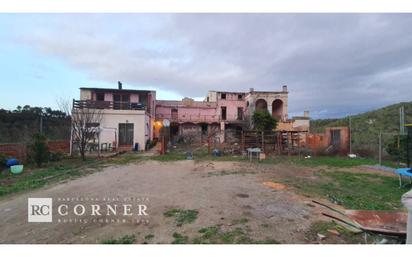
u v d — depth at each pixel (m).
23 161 10.28
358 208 4.65
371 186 6.65
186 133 27.98
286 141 17.11
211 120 29.44
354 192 5.94
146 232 3.49
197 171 9.02
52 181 7.14
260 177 7.79
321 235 3.24
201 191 5.89
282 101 28.77
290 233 3.37
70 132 13.87
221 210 4.43
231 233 3.38
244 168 9.80
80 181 7.14
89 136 12.77
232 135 25.58
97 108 15.75
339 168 9.95
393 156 11.33
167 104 29.61
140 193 5.72
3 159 8.73
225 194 5.59
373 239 3.10
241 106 30.97
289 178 7.64
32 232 3.54
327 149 15.52
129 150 17.17
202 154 15.56
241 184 6.70
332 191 5.98
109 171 8.94
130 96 22.81
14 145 10.13
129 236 3.36
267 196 5.41
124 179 7.45
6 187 6.26
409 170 6.63
